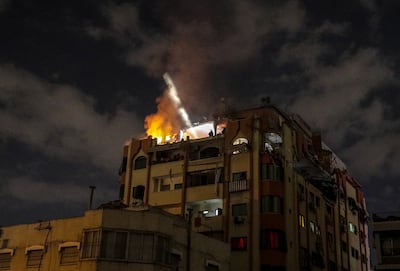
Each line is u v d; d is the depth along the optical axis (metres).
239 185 50.62
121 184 58.28
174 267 34.91
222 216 50.31
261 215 48.84
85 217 34.41
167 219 35.12
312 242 53.81
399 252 42.59
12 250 37.66
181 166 54.91
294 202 51.94
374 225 43.94
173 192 54.00
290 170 52.91
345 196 66.50
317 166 57.31
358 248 67.50
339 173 65.56
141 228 33.84
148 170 56.75
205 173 53.84
